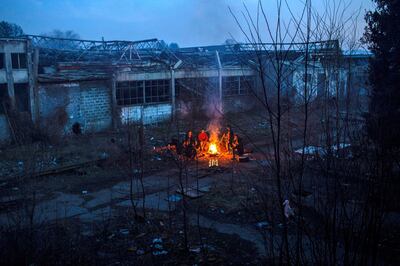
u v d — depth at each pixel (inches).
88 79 836.6
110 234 345.7
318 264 146.1
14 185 470.9
